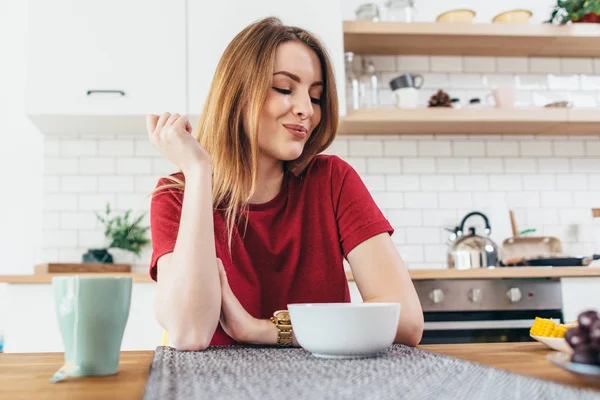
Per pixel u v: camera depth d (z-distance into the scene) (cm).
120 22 263
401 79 286
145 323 229
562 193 315
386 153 308
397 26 280
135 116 262
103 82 259
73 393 57
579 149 320
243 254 127
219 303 99
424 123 287
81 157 293
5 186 290
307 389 55
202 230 100
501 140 315
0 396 56
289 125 124
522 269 245
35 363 81
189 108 262
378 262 121
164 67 262
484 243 262
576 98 323
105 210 291
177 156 103
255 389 55
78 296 67
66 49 260
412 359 76
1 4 303
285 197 134
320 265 130
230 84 126
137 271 289
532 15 309
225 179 128
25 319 223
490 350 89
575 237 311
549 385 56
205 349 96
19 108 297
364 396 52
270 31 127
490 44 300
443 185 309
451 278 244
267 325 103
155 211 122
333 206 134
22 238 287
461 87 315
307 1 271
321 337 77
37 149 294
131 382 63
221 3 267
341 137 307
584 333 61
